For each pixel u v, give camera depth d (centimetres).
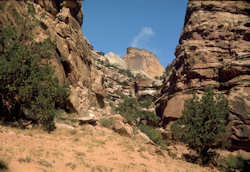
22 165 841
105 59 8338
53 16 3038
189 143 2406
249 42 4422
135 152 1711
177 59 5203
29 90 1594
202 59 4512
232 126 3253
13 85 1535
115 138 2069
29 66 1681
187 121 2520
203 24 4975
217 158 2452
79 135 1828
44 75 1783
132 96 7500
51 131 1780
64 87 2205
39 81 1714
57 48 2705
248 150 3095
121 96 6900
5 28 1627
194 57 4644
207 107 2461
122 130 2498
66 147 1351
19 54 1595
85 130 2117
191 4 5656
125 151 1664
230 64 3994
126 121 2898
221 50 4534
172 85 5141
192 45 4847
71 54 3077
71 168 975
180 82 4738
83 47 3691
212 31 4812
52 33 2681
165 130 4338
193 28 5125
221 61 4416
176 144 3409
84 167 1028
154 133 3603
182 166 1688
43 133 1627
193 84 4422
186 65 4753
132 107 4659
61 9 3256
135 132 2828
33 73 1669
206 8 5209
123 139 2145
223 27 4744
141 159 1528
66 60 2880
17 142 1139
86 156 1253
